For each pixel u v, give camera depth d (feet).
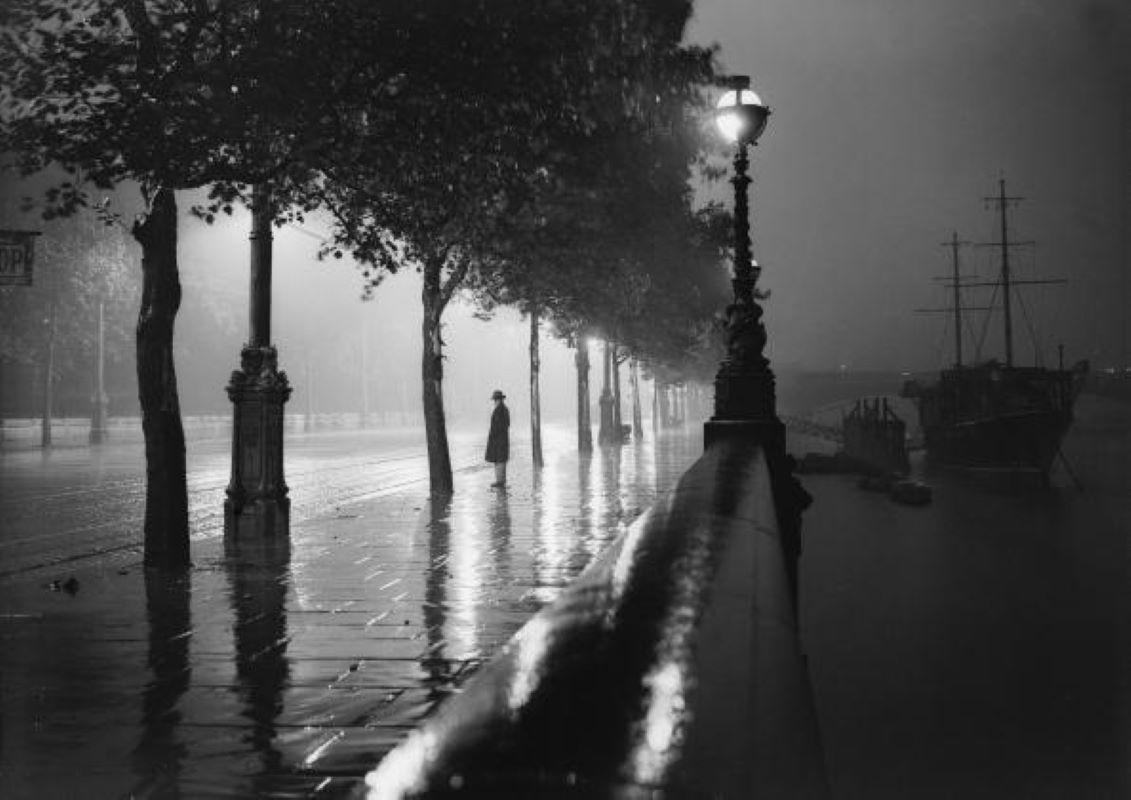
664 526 5.87
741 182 38.37
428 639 24.38
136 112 29.40
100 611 27.96
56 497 71.20
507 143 35.65
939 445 196.24
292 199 38.40
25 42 29.71
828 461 147.33
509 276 76.28
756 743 2.58
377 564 36.81
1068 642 46.55
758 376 36.37
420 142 34.27
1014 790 26.78
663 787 2.00
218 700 18.99
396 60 32.14
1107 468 202.28
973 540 86.79
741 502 8.47
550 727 2.27
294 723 17.53
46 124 29.53
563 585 32.12
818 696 37.06
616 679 2.62
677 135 52.80
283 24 30.58
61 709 18.28
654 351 122.83
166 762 15.40
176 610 28.14
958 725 32.96
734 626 3.58
